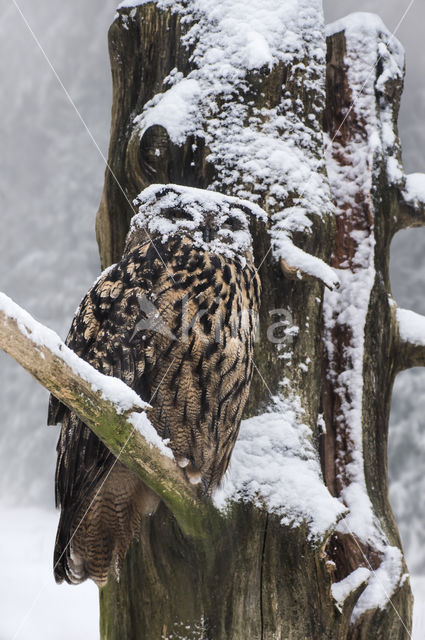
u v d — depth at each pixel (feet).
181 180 24.63
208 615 21.90
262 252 24.18
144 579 22.81
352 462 26.45
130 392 17.72
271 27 25.38
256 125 24.73
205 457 22.48
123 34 26.66
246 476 22.70
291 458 23.13
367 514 25.66
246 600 21.77
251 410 23.98
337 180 28.53
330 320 27.45
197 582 22.11
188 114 24.66
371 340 27.27
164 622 22.31
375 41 29.17
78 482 22.62
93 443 22.31
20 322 15.72
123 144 26.21
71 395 17.07
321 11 26.35
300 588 21.74
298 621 21.63
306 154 25.11
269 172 24.44
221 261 23.21
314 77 25.58
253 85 24.79
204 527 21.71
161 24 26.08
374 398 27.12
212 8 25.55
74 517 22.61
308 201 24.57
